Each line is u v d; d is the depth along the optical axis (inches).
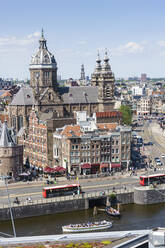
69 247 3169.3
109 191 5684.1
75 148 6515.8
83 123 7111.2
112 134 6756.9
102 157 6732.3
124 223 4921.3
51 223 4928.6
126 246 3154.5
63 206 5275.6
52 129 7017.7
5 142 6417.3
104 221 4788.4
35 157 7564.0
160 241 2669.8
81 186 5940.0
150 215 5236.2
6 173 6397.6
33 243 3302.2
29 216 5088.6
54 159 6993.1
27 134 7869.1
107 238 3393.2
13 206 5017.2
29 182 6156.5
